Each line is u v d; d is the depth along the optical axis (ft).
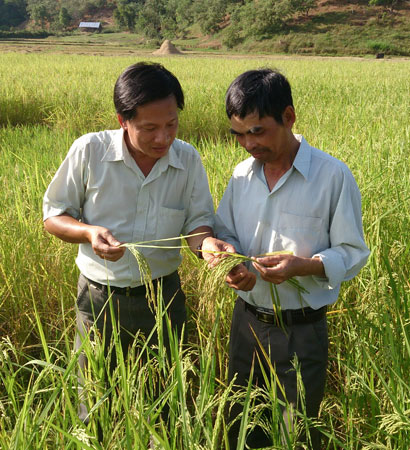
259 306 7.69
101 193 8.21
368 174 15.38
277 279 6.72
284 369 7.58
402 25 296.51
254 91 6.43
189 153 8.41
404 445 6.64
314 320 7.50
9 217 13.24
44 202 8.43
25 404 5.83
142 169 8.23
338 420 9.16
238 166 8.07
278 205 7.41
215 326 6.43
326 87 54.08
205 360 6.48
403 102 39.81
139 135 7.24
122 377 6.27
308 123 33.42
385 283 9.75
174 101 7.14
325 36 285.43
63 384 5.96
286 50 282.97
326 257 6.89
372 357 8.96
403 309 9.48
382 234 12.26
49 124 42.57
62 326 11.33
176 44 368.07
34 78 59.00
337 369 10.25
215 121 38.06
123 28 530.68
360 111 34.45
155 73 6.97
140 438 5.45
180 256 8.87
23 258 12.05
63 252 12.39
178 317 9.16
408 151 19.66
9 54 137.49
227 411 8.34
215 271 6.66
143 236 8.33
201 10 410.31
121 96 7.05
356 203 7.28
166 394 6.23
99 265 8.33
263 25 308.19
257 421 6.08
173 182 8.30
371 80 65.67
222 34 356.59
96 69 80.23
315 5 321.52
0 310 11.90
